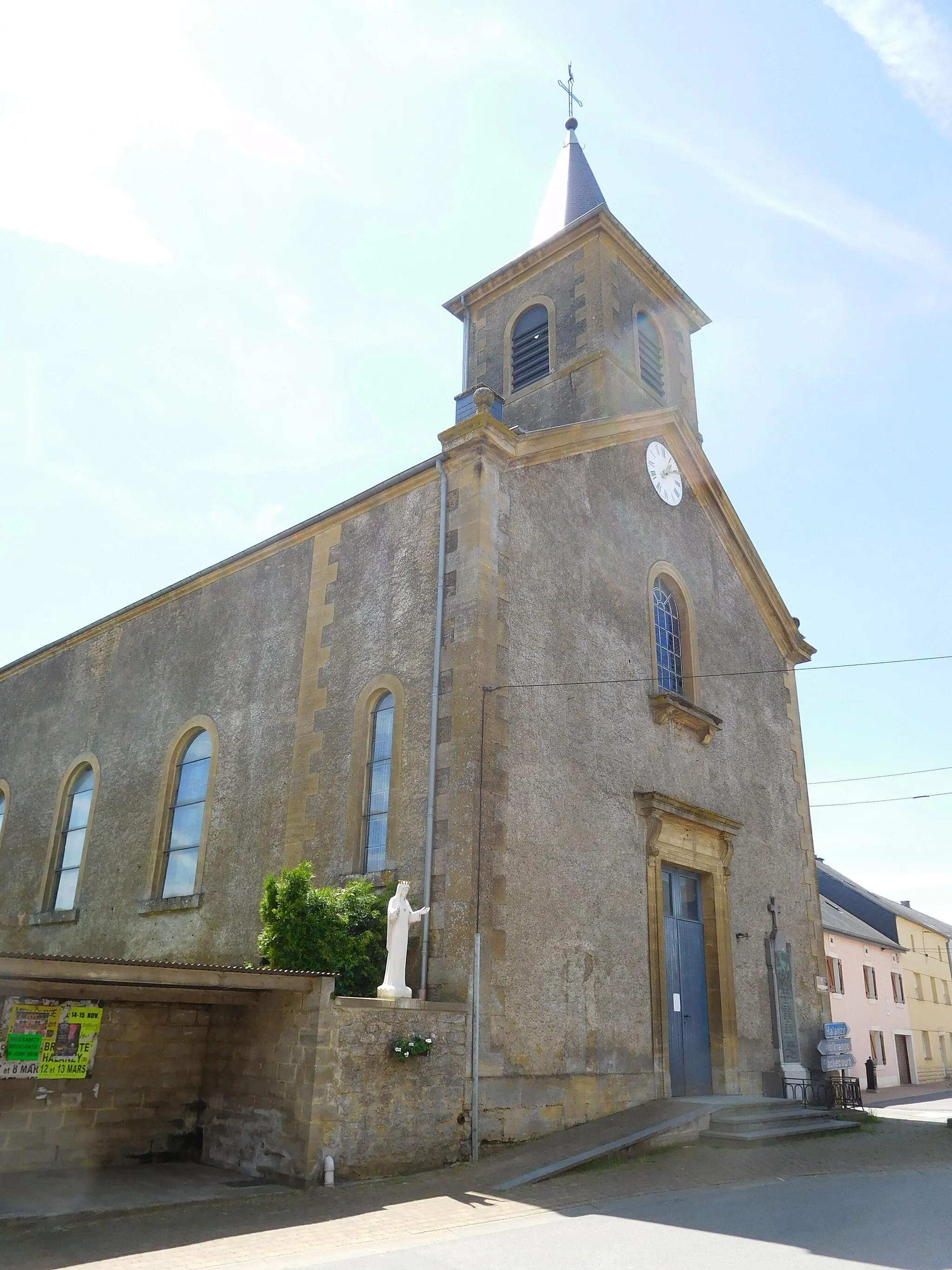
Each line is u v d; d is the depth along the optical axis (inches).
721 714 655.8
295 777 526.9
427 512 518.3
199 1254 251.4
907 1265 242.2
